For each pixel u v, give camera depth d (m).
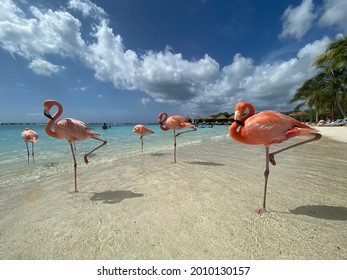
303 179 5.22
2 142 15.43
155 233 2.94
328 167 6.47
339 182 4.94
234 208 3.65
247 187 4.76
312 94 35.38
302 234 2.77
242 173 6.01
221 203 3.88
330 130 23.33
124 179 5.70
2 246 2.75
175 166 7.18
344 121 31.09
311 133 3.20
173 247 2.63
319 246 2.53
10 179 5.82
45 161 8.41
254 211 3.50
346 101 31.86
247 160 8.01
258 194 4.29
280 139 3.36
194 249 2.57
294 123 3.41
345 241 2.60
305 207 3.58
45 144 14.23
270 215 3.33
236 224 3.10
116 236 2.90
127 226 3.16
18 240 2.87
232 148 11.73
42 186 5.19
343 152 9.36
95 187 5.05
